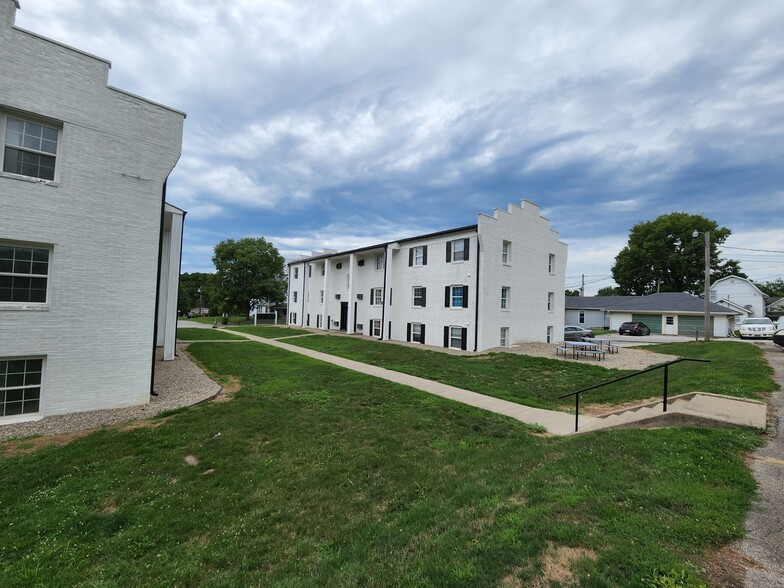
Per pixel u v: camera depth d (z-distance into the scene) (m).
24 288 7.94
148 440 6.86
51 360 8.11
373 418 8.34
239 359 16.56
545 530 3.19
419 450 6.50
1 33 7.54
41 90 7.95
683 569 2.51
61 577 3.35
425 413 8.74
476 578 2.67
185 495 4.94
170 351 16.30
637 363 15.66
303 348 20.62
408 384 11.84
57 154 8.27
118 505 4.71
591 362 16.06
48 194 8.05
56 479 5.32
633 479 4.10
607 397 10.02
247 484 5.25
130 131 9.12
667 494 3.65
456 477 5.20
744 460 4.53
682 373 11.40
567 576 2.58
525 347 20.42
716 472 4.14
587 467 4.62
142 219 9.30
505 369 14.43
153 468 5.73
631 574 2.52
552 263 24.77
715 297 45.72
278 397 10.10
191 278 79.38
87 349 8.53
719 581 2.45
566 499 3.74
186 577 3.36
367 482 5.29
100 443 6.70
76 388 8.40
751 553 2.74
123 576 3.38
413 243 24.02
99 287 8.68
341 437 7.13
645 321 38.41
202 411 8.77
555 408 9.38
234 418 8.20
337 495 4.92
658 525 3.11
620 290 56.34
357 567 3.19
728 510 3.33
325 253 37.72
